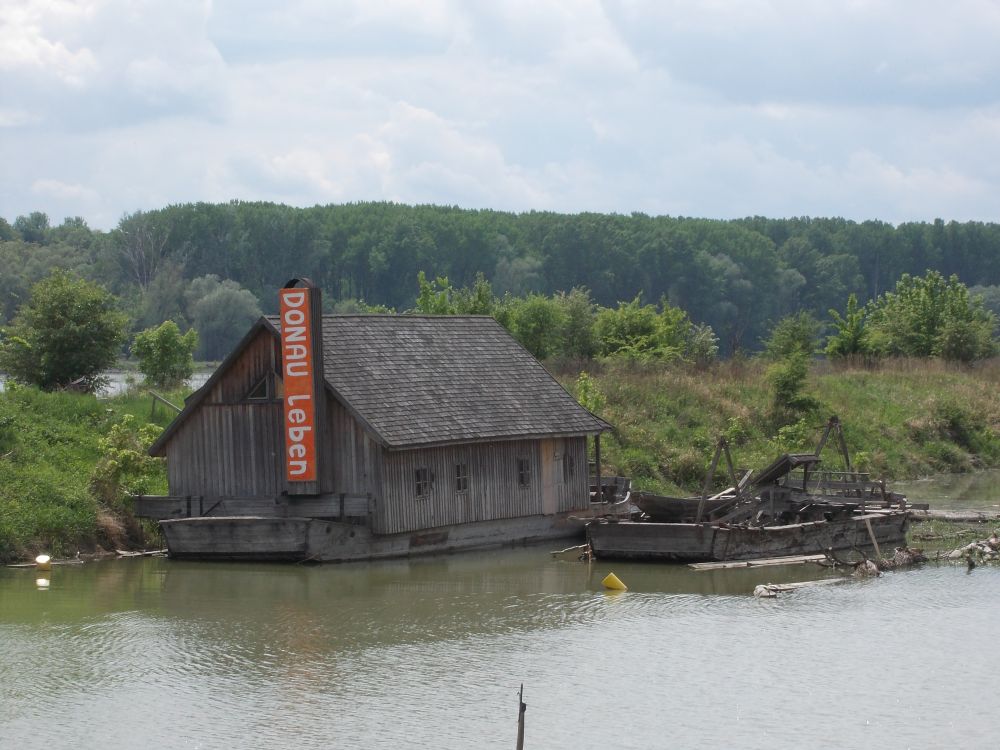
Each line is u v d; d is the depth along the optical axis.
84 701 26.23
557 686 27.19
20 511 41.50
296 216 172.50
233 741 23.84
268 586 37.62
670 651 30.06
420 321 46.97
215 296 144.88
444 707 25.75
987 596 36.12
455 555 43.75
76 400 54.28
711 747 23.52
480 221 181.75
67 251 186.00
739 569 41.09
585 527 44.91
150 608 34.56
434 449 43.19
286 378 41.00
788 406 70.81
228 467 43.06
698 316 177.38
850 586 37.88
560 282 178.75
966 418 78.69
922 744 23.70
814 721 24.91
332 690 26.94
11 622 32.84
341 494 41.22
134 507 43.94
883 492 48.16
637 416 64.06
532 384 47.97
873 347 98.12
